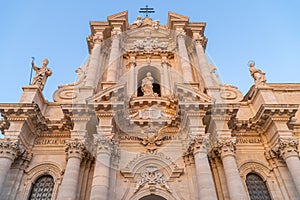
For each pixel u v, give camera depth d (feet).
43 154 54.49
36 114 53.42
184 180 49.96
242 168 54.24
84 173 49.57
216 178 50.57
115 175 48.52
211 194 41.57
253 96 64.59
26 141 53.67
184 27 88.84
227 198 47.16
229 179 45.50
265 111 55.06
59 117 60.44
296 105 55.01
